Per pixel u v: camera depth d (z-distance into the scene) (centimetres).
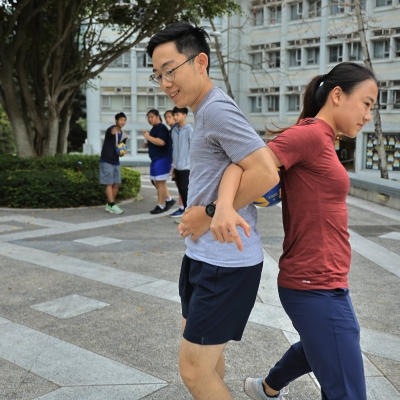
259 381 255
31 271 552
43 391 287
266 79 3238
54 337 367
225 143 183
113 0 1284
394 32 2677
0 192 1084
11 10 1277
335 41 2881
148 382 298
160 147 939
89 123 3397
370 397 280
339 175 197
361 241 716
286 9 3059
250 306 201
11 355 336
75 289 486
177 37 192
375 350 343
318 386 296
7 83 1280
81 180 1087
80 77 1456
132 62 3325
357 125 206
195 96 196
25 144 1329
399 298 465
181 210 923
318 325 194
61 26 1227
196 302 196
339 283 199
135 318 407
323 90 208
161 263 589
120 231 799
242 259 193
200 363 195
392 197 1088
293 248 203
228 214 174
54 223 875
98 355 336
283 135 192
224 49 3234
